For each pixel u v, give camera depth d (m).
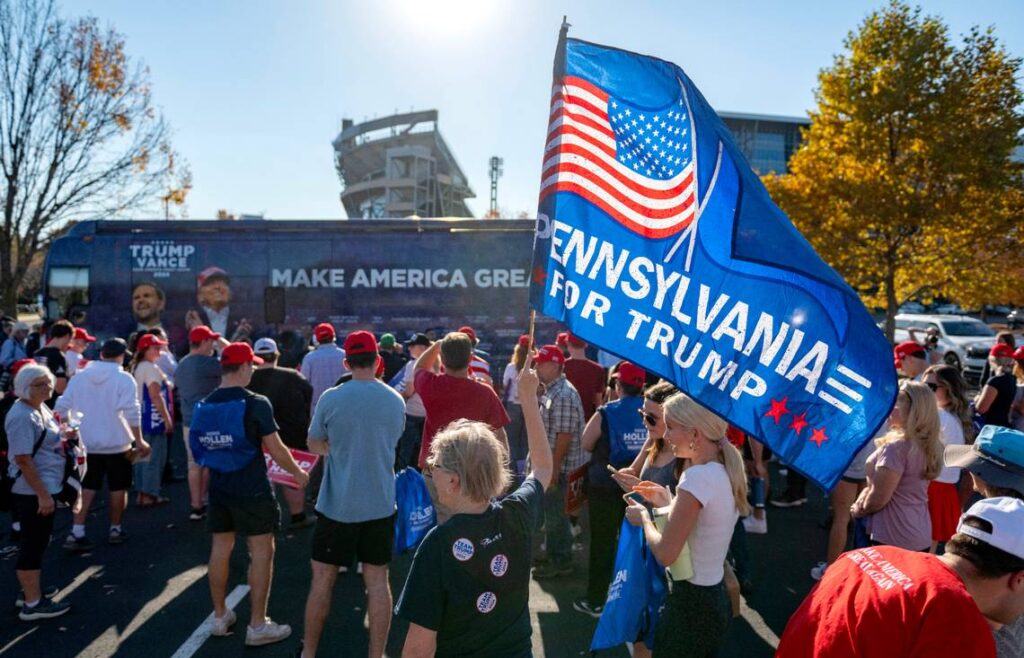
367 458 3.87
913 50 15.30
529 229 12.69
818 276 2.48
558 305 2.69
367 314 12.72
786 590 5.44
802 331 2.51
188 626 4.78
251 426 4.24
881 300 17.62
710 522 2.76
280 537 6.66
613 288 2.73
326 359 7.70
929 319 20.78
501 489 2.22
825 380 2.47
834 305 2.48
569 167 2.77
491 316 12.63
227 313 12.79
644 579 3.15
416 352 7.36
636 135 2.77
